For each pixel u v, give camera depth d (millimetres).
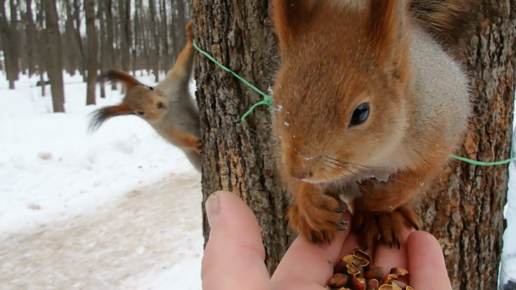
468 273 241
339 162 137
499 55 226
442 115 167
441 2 199
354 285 167
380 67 140
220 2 229
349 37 140
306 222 181
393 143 149
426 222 232
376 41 139
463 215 233
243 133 236
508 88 233
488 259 246
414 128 161
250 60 229
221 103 238
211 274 136
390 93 144
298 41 144
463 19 209
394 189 175
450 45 208
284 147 138
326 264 178
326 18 147
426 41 182
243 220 147
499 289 271
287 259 176
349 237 192
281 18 148
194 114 426
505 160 238
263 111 231
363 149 140
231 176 244
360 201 192
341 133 134
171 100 412
